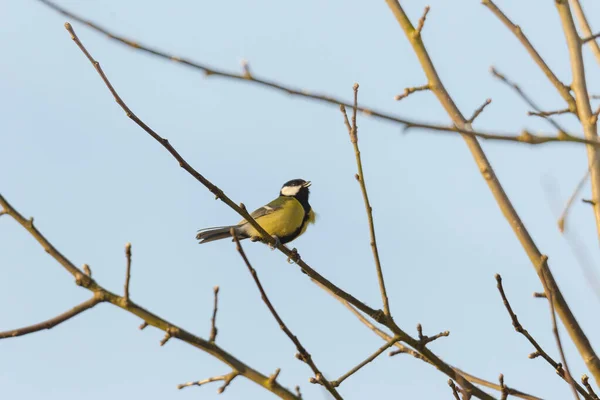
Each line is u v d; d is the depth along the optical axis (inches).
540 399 332.8
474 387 335.9
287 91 215.6
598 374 315.6
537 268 325.4
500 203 338.0
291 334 296.8
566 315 323.3
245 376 269.0
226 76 218.7
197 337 265.7
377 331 371.6
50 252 259.0
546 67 334.6
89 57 312.8
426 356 346.3
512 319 326.3
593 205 305.4
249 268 287.1
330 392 298.7
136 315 257.1
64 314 249.8
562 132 199.3
